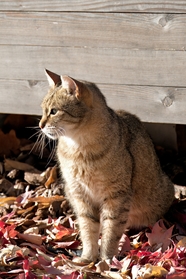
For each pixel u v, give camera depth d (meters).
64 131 1.80
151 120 2.09
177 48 2.00
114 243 1.83
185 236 1.89
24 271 1.69
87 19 2.08
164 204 2.00
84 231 1.86
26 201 2.05
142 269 1.68
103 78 2.11
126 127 1.92
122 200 1.83
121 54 2.07
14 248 1.77
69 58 2.14
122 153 1.82
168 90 2.05
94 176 1.81
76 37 2.11
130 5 2.02
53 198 2.05
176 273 1.64
